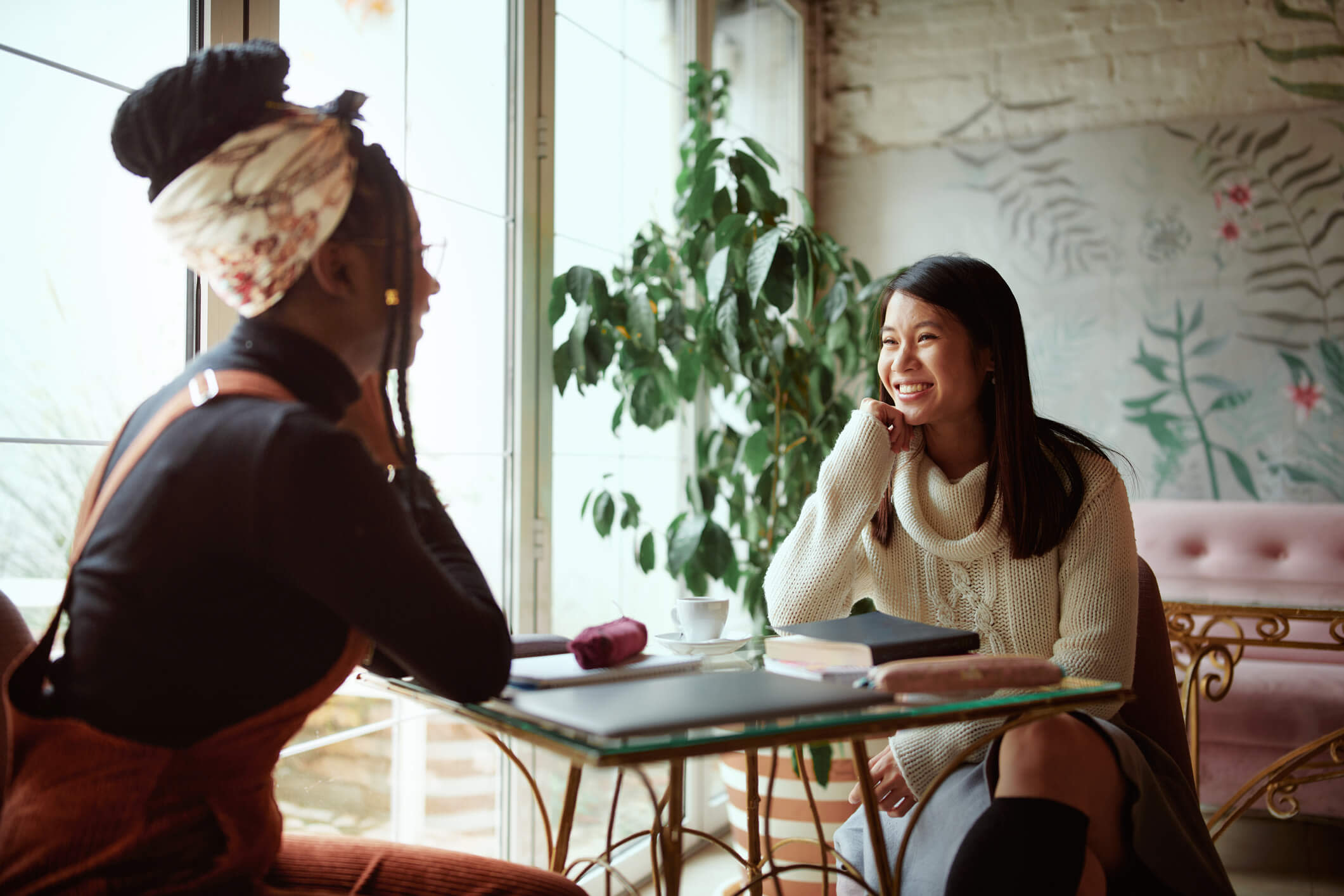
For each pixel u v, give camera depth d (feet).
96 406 4.12
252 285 2.71
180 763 2.45
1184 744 4.71
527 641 3.83
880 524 4.85
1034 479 4.38
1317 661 9.12
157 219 2.69
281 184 2.60
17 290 3.83
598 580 7.43
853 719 2.68
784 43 11.07
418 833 5.79
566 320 7.03
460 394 6.09
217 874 2.55
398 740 5.66
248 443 2.46
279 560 2.46
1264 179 10.41
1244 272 10.48
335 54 5.22
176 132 2.65
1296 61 10.31
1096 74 10.93
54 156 3.95
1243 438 10.48
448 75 6.00
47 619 3.97
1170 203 10.70
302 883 3.10
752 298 7.14
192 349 4.50
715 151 7.36
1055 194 11.07
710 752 2.46
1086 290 10.98
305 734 5.11
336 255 2.80
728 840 8.50
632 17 7.89
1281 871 7.75
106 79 4.14
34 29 3.86
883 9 11.68
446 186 5.98
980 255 11.34
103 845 2.40
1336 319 10.19
